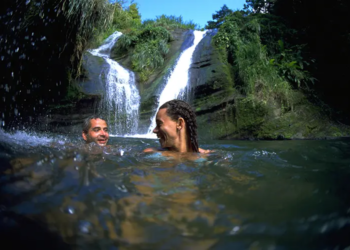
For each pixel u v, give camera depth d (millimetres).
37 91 7656
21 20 5695
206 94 8047
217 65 8406
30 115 7445
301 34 9688
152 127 7992
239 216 915
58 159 1334
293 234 815
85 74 8797
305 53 8977
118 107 8641
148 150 2027
